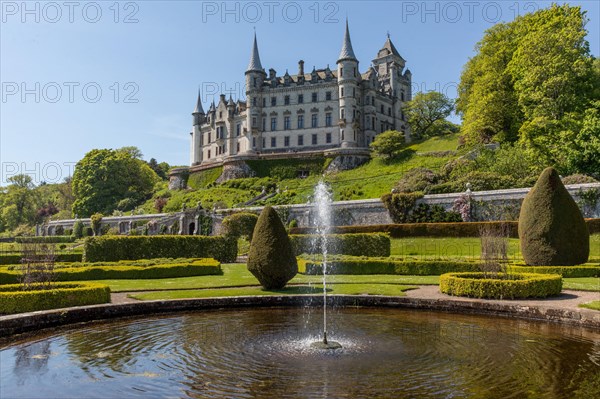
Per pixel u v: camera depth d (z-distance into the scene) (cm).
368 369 835
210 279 2211
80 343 1038
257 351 964
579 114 4128
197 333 1138
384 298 1512
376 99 8700
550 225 2208
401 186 4891
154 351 967
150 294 1659
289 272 1773
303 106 8506
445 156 6072
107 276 2280
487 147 5159
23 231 7975
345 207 4600
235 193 6825
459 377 788
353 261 2419
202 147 10162
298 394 709
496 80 5078
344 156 7194
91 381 778
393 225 3925
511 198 3734
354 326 1220
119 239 3055
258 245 1772
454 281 1589
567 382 760
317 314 1402
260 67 8856
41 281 1486
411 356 920
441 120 8688
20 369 846
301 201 5691
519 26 5228
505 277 1658
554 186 2247
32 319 1155
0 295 1265
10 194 9356
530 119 4444
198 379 786
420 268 2350
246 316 1373
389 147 6656
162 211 7025
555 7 4644
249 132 8681
